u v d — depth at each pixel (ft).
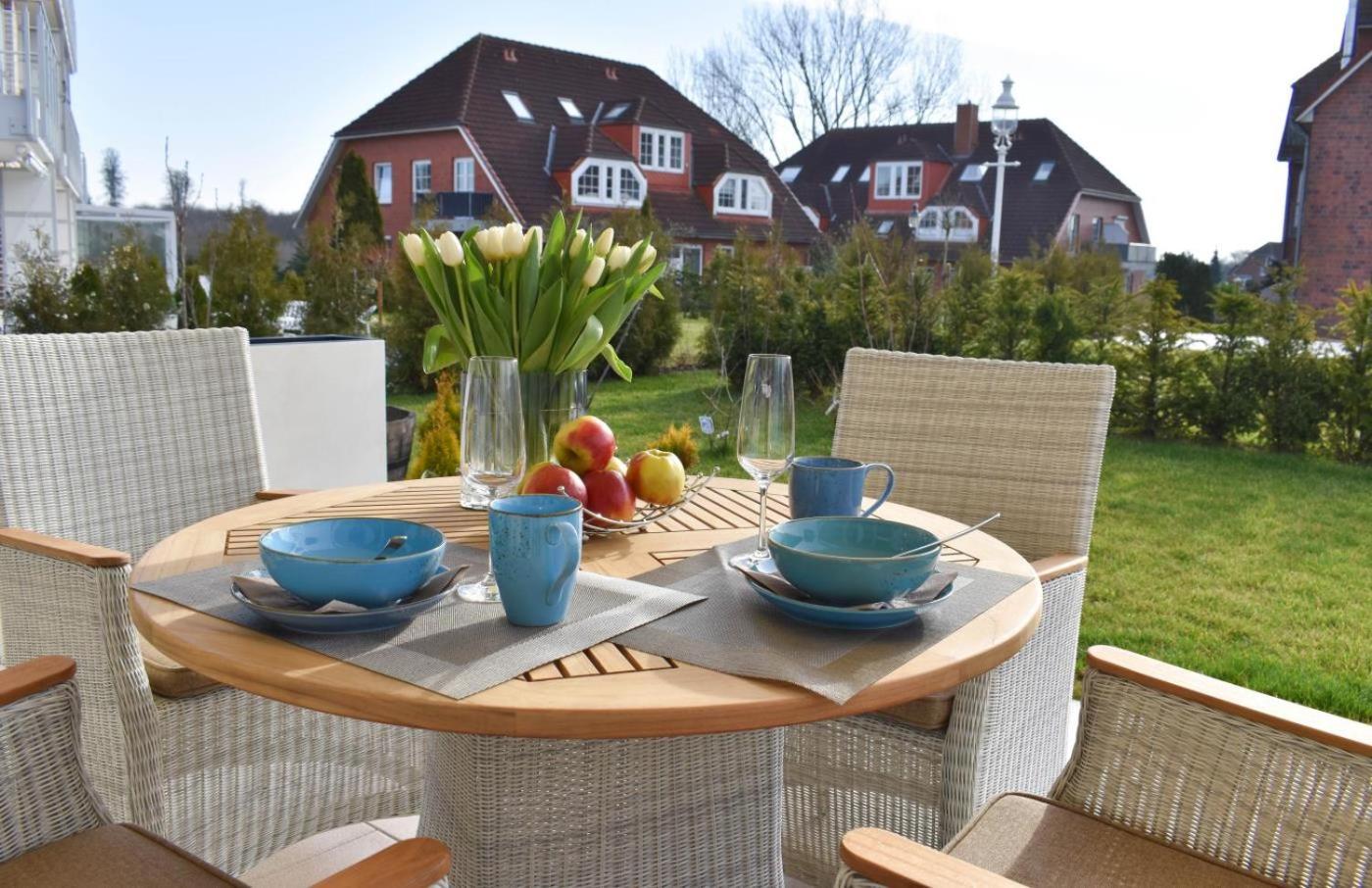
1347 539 15.66
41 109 35.81
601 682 3.48
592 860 5.07
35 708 4.07
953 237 73.87
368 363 12.72
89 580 5.15
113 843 4.09
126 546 7.02
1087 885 4.06
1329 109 41.16
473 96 71.77
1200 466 20.56
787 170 83.51
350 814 6.55
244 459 7.71
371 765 6.62
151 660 5.72
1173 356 23.03
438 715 3.29
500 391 4.53
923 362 7.59
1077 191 82.38
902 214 81.61
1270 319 22.12
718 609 4.20
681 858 5.33
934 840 5.77
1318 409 21.38
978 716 5.40
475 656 3.64
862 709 3.46
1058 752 6.46
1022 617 4.16
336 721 6.40
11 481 6.37
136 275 22.77
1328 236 41.65
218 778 5.85
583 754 4.98
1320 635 11.83
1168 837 4.47
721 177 77.00
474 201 68.85
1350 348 21.02
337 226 31.50
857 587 3.90
